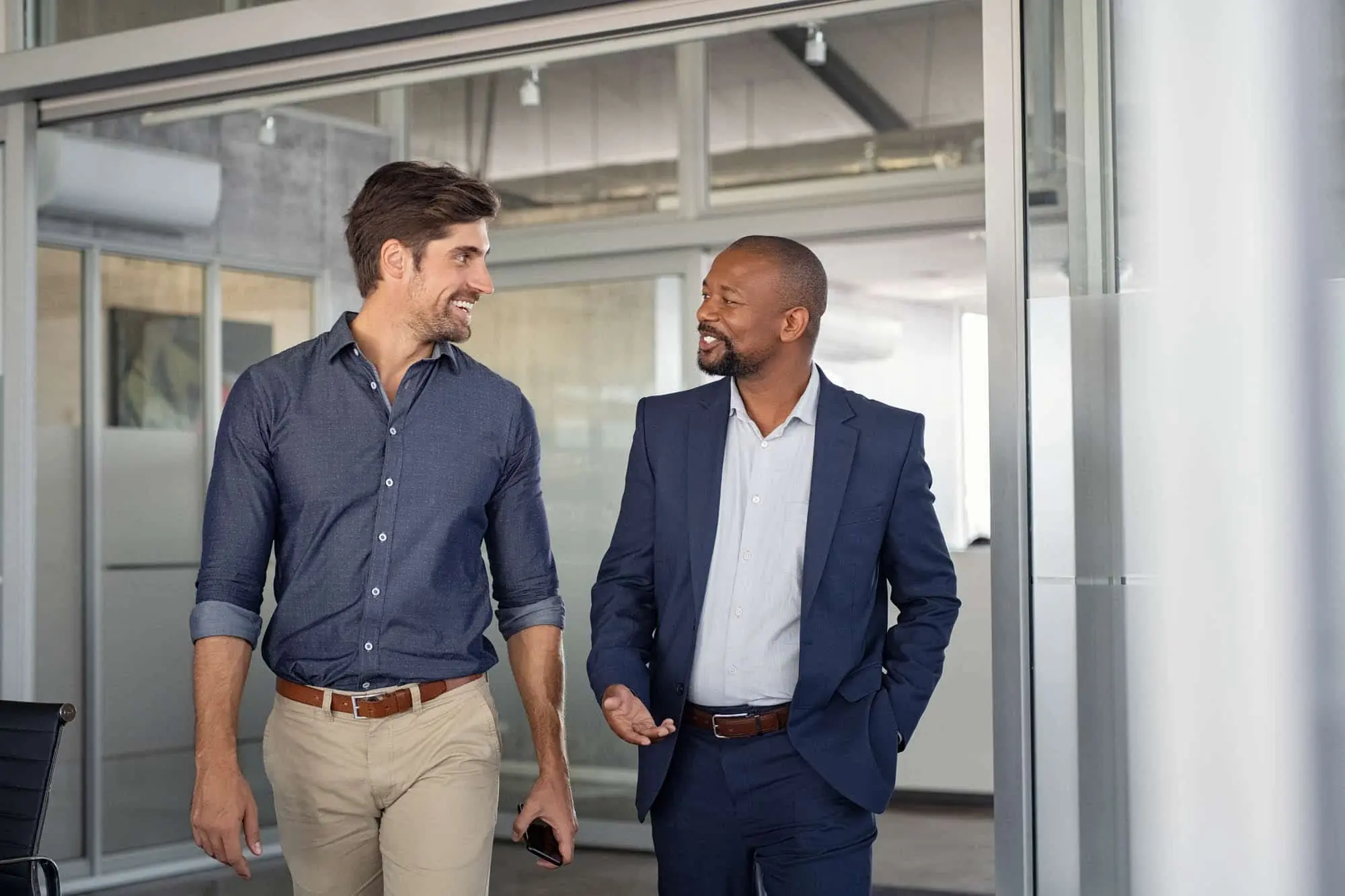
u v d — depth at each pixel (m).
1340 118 1.12
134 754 5.48
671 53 6.00
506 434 2.42
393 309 2.35
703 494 2.44
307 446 2.30
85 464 5.39
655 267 5.95
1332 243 1.13
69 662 5.32
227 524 2.29
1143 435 1.21
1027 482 2.29
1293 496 1.12
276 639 2.33
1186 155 1.14
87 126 5.20
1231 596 1.14
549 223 6.19
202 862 5.55
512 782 5.96
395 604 2.28
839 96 5.83
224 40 3.12
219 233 5.76
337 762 2.27
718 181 5.98
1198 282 1.15
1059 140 2.22
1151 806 1.18
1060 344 2.23
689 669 2.40
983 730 5.97
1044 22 2.26
